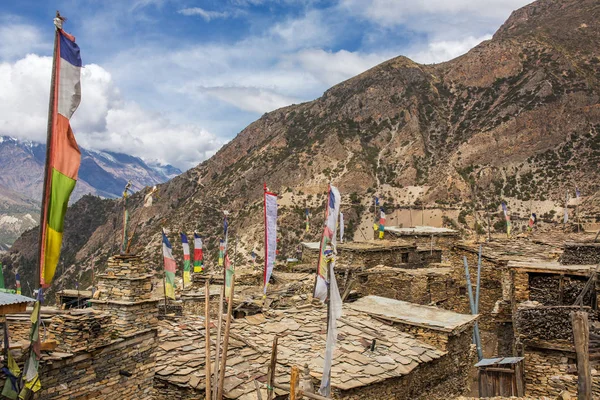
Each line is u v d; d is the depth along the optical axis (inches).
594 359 681.6
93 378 480.1
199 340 679.7
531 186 5462.6
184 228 5974.4
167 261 776.9
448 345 778.2
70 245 6259.8
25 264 4822.8
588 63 7273.6
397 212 5866.1
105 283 547.5
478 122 7239.2
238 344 682.8
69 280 4372.5
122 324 519.2
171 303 961.5
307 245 1918.1
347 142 7377.0
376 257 1681.8
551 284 898.1
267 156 7539.4
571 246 951.6
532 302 824.9
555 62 7391.7
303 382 515.5
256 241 5177.2
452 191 5757.9
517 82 7642.7
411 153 6968.5
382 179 6609.3
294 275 1283.2
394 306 908.6
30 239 5059.1
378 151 7283.5
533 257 1195.9
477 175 5876.0
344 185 6466.5
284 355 669.3
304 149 7357.3
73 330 462.3
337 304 511.8
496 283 1256.2
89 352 470.9
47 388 442.0
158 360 610.5
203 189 7140.8
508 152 6092.5
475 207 5319.9
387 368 674.2
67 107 400.8
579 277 871.7
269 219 569.9
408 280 1274.6
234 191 6865.2
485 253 1282.0
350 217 5935.0
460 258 1331.2
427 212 5615.2
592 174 5241.1
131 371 519.2
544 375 725.9
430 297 1278.3
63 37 402.9
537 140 6097.4
